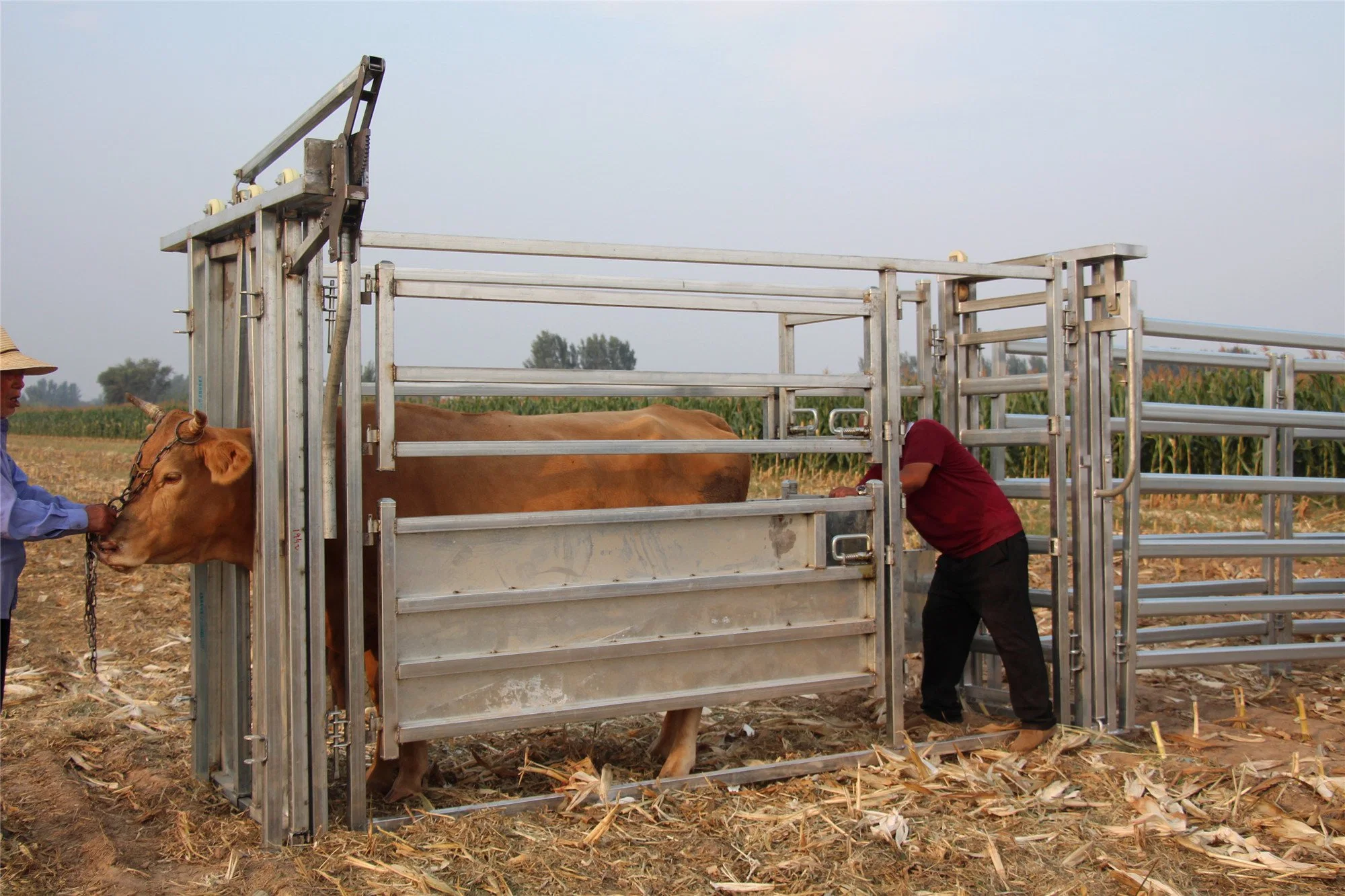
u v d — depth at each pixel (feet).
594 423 15.05
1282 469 20.84
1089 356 16.22
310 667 11.51
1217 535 20.65
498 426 14.10
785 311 13.76
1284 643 19.81
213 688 14.11
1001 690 17.85
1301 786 13.33
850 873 10.90
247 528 12.66
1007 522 15.16
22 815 12.64
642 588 12.99
